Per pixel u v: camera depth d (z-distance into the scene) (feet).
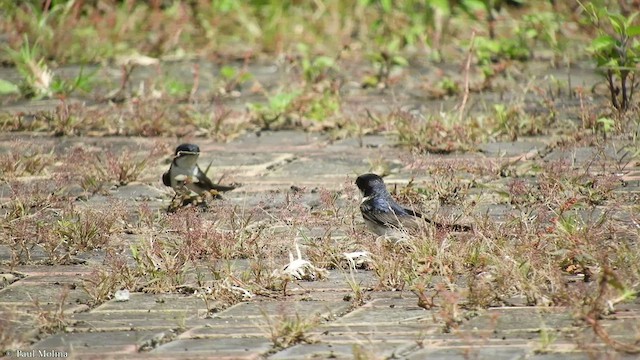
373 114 54.03
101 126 53.36
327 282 30.96
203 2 83.61
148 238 32.96
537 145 47.75
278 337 25.77
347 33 77.30
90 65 71.31
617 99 51.70
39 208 38.55
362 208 34.78
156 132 52.47
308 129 53.11
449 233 32.55
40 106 58.59
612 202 37.45
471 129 48.96
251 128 54.03
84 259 33.55
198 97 60.29
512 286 28.94
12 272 32.22
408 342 25.43
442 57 70.69
